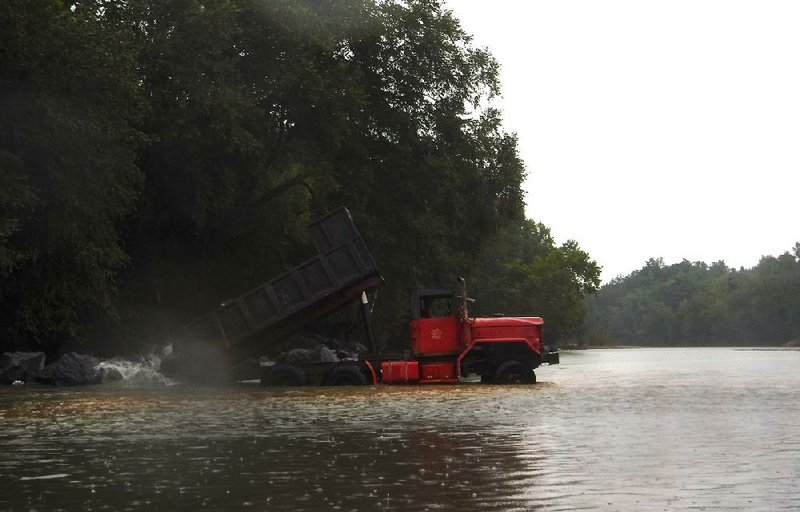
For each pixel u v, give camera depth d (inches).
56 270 1173.1
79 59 1057.5
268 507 251.1
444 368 1008.9
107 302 1255.5
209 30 1334.9
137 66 1233.4
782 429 473.1
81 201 1119.0
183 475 313.7
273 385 1006.4
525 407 651.5
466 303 1021.8
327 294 1099.3
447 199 1847.9
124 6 1333.7
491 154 1910.7
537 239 5034.5
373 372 1002.1
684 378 1171.9
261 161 1563.7
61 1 1146.7
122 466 338.3
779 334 7209.6
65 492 279.7
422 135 1811.0
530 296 4335.6
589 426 493.0
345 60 1711.4
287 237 1756.9
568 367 1724.9
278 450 386.6
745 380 1104.2
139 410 647.1
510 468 325.7
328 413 603.8
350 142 1643.7
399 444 406.9
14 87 1054.4
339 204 1680.6
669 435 442.3
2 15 981.8
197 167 1418.6
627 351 4453.7
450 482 293.4
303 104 1561.3
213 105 1353.3
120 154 1156.5
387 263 1749.5
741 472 314.3
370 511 243.3
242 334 1096.8
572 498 261.9
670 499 259.4
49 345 1294.3
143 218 1446.9
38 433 472.7
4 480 304.8
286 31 1487.5
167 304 1542.8
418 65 1766.7
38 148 1077.8
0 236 998.4
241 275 1668.3
